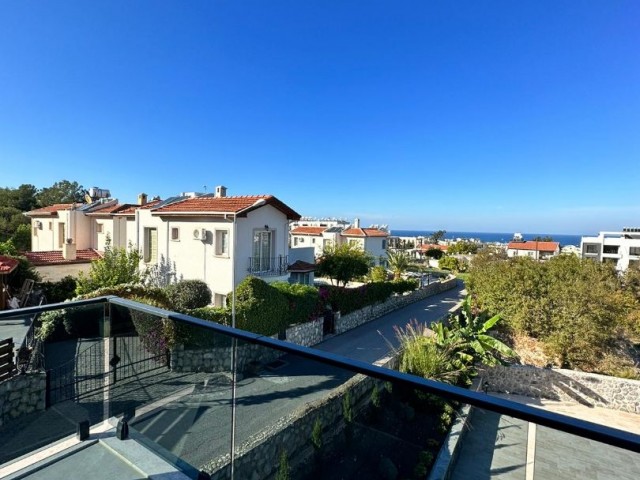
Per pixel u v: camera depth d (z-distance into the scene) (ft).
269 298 40.45
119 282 44.45
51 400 11.42
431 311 68.85
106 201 79.56
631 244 172.76
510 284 53.36
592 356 45.93
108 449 8.66
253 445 7.61
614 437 3.47
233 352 8.39
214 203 54.70
